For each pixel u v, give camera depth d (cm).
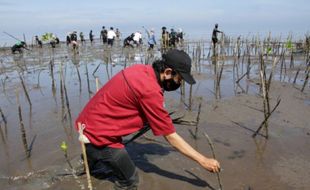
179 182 462
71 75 1383
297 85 1052
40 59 2102
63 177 474
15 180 471
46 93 1015
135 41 2938
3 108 850
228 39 2828
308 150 559
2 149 582
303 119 715
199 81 1159
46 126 697
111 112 371
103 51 2677
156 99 348
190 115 754
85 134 385
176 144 363
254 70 1406
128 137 612
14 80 1291
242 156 539
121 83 362
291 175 477
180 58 345
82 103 880
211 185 454
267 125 626
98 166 490
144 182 462
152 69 361
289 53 1945
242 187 448
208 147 573
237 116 741
